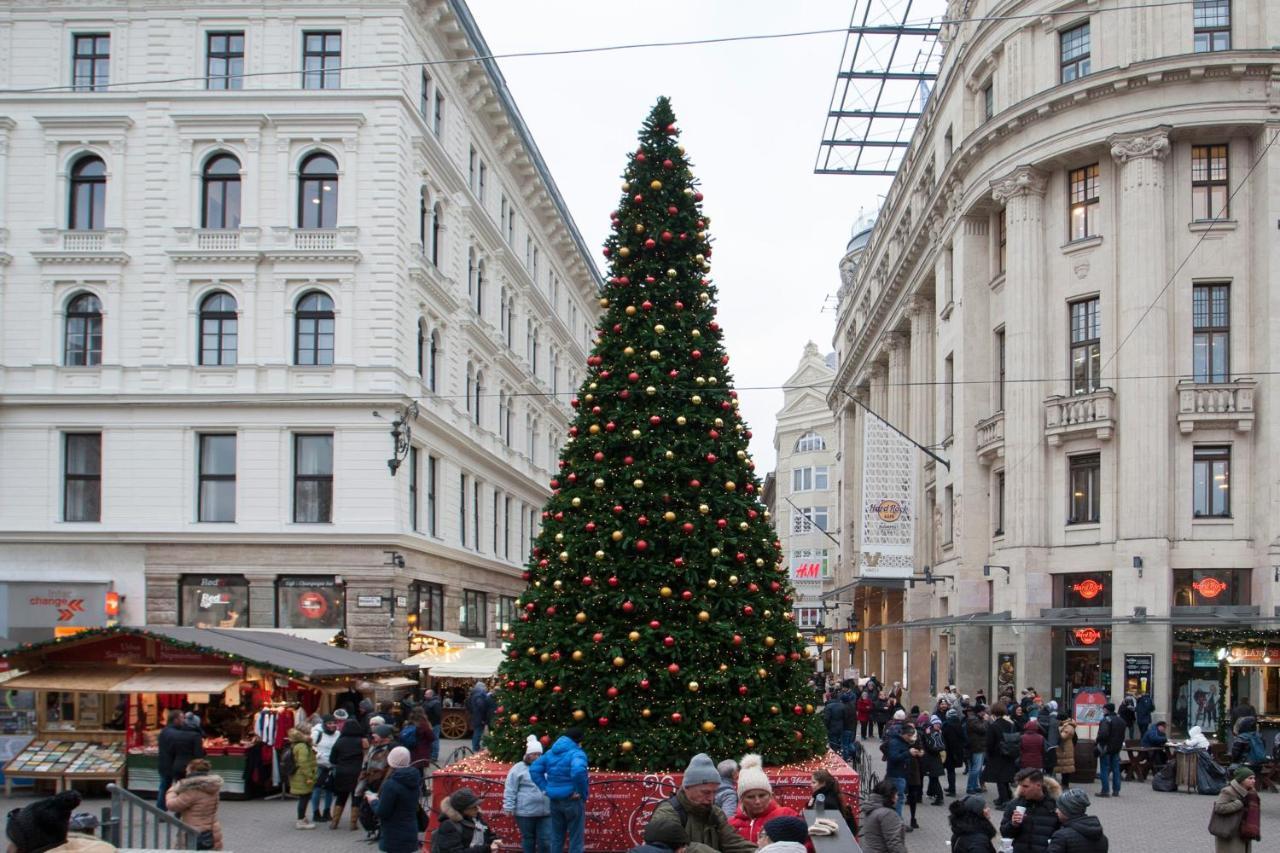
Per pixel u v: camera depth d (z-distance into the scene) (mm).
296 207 35125
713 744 14906
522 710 15469
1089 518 31609
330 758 17719
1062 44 33281
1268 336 29562
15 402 34594
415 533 36250
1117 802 21141
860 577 41875
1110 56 31562
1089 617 29703
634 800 14641
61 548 34531
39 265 35125
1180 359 30484
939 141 42156
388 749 16953
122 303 35000
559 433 62969
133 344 34812
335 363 34500
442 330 40125
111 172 35312
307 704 24219
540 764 13195
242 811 19406
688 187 17219
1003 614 32906
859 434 65000
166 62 35344
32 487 34688
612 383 16219
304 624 34031
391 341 34594
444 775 15227
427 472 38031
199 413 34594
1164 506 29641
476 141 44906
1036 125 32969
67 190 35562
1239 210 30703
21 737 21312
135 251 35062
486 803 14977
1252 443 29797
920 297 47031
